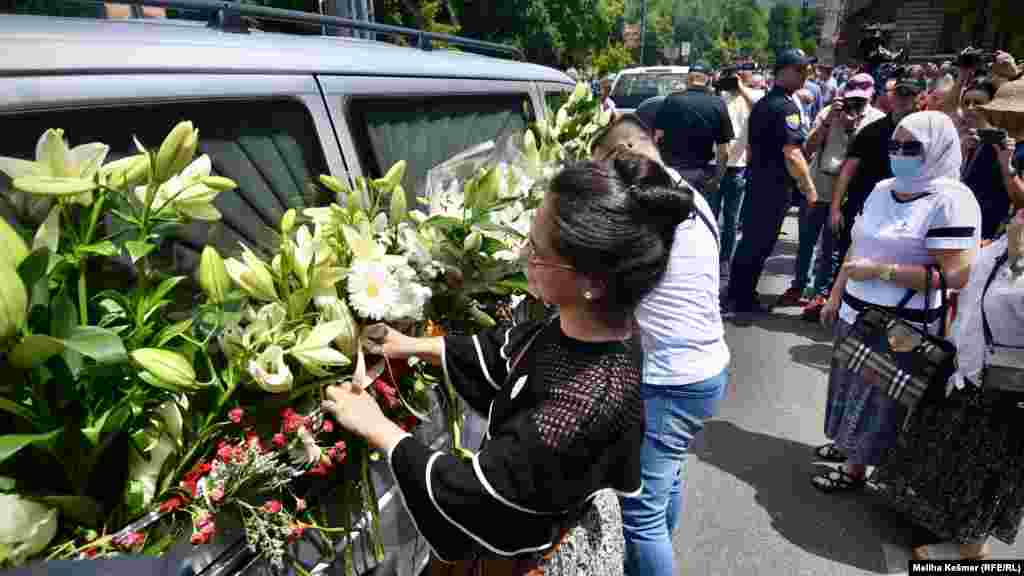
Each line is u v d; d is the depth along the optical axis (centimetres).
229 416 108
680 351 184
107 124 111
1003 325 211
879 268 249
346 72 166
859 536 273
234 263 116
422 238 153
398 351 138
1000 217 432
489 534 108
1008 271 210
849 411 272
